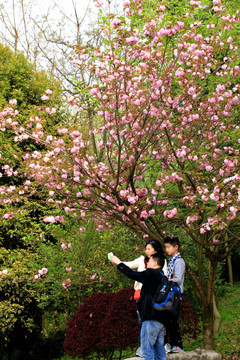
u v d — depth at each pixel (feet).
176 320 17.08
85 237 30.22
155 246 14.44
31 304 36.47
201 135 22.02
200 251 22.35
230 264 47.98
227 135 21.38
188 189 20.04
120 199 18.67
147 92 18.49
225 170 19.58
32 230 32.55
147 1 21.44
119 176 18.72
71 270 30.07
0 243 34.01
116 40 17.11
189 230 19.34
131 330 20.33
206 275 35.53
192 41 20.89
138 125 18.26
